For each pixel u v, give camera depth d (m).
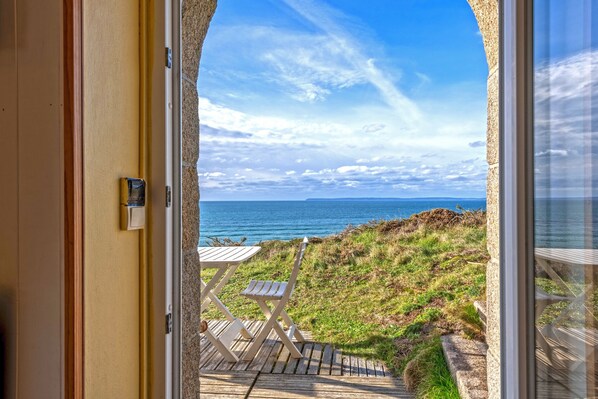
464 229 8.30
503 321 1.18
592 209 0.93
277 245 9.28
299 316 4.96
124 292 0.97
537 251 1.09
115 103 0.93
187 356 1.40
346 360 3.08
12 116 0.74
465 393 2.10
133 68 1.03
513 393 1.12
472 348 2.77
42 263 0.73
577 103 0.98
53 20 0.73
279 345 3.35
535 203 1.09
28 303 0.73
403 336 3.75
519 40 1.10
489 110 1.41
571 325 1.00
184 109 1.36
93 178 0.83
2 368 0.74
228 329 3.20
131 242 1.01
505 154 1.17
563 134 1.03
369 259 7.34
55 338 0.73
